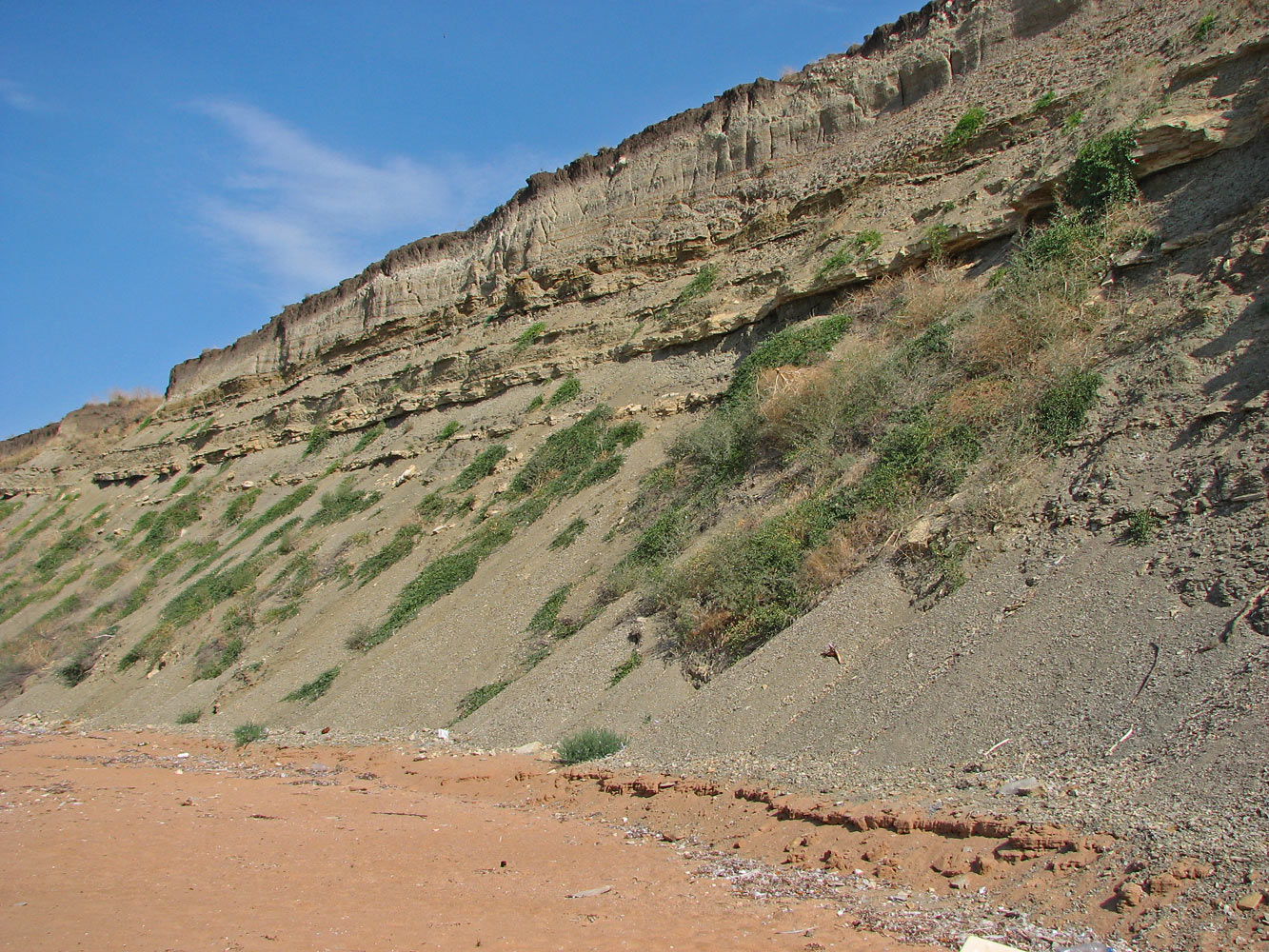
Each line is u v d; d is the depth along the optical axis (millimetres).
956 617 11047
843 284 21688
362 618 25000
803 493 16109
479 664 19609
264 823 11820
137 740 22922
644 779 11641
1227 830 6312
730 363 24328
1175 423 11234
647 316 28734
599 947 6344
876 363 17062
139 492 49656
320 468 38281
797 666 12273
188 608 31828
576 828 10875
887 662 11188
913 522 13047
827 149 27172
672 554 18094
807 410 17672
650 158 32562
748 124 29547
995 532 11789
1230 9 16484
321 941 6664
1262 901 5504
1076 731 8500
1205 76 16016
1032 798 7801
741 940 6402
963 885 7055
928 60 25391
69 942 6758
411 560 26859
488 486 27859
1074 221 16016
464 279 38500
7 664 34000
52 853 10102
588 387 28641
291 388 45500
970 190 20188
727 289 26125
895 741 9891
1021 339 14445
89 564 44000
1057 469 12047
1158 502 10422
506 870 9086
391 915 7426
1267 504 9398
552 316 32469
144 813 12711
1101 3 22203
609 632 17062
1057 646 9594
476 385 33344
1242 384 10969
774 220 26625
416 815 12195
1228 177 14289
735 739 11836
